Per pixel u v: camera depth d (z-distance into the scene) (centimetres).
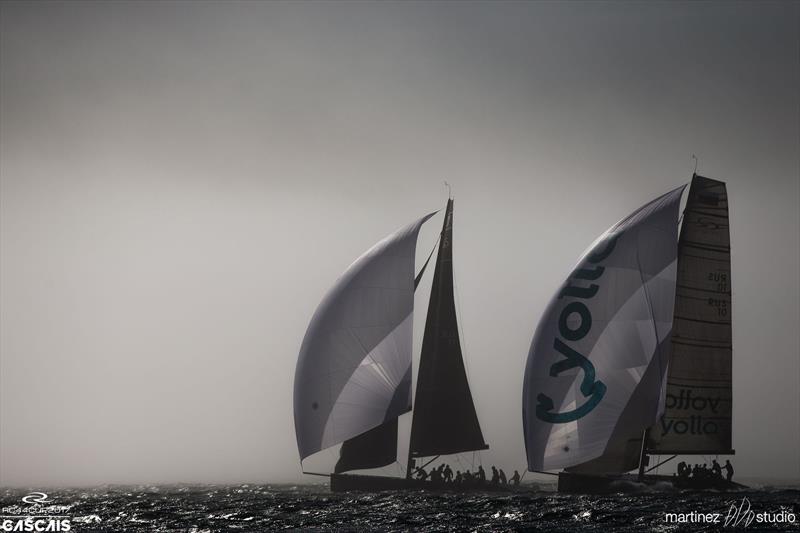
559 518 16938
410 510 19162
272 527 16962
